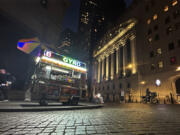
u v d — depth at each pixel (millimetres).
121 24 39469
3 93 7602
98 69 54031
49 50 7238
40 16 7844
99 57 54375
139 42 29922
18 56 6398
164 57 22422
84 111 5938
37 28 7574
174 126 2953
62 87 7602
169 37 22188
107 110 6746
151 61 25281
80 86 8719
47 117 3838
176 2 22141
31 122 3070
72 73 8422
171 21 22438
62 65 7762
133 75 28750
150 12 28109
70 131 2396
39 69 6684
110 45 45438
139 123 3256
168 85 20766
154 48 25094
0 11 5504
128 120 3676
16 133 2168
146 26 28516
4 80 6785
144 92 25406
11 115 3920
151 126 2928
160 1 25734
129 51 33812
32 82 6695
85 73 9289
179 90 20344
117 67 38375
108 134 2246
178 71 19250
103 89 44000
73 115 4453
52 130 2434
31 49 7012
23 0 6441
